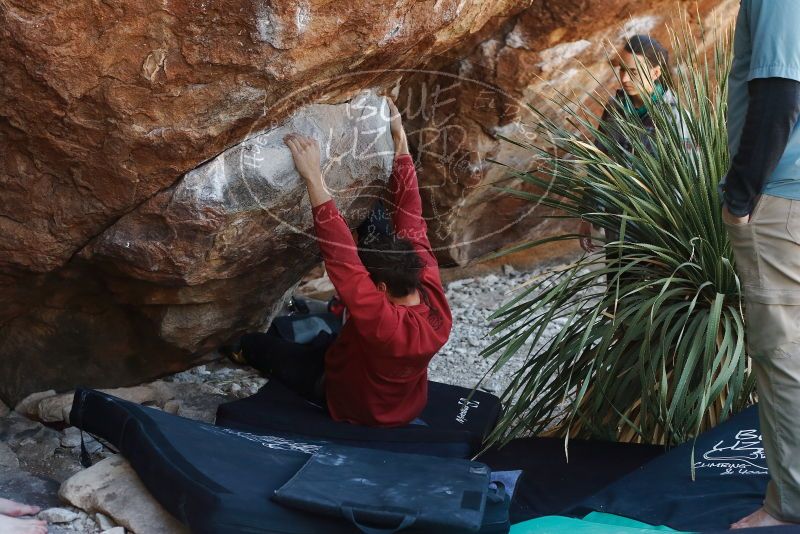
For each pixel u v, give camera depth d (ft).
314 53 9.14
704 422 10.84
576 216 11.40
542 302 10.78
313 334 14.38
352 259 10.43
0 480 9.77
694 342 9.91
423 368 11.23
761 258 8.32
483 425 11.80
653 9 16.37
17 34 8.18
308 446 10.30
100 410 9.88
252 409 11.62
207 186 9.71
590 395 11.09
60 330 11.95
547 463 10.56
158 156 9.32
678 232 10.74
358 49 9.43
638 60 12.10
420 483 8.74
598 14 15.28
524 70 15.52
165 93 8.86
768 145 7.70
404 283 10.84
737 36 8.27
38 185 9.62
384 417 11.26
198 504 8.30
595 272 10.63
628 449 10.72
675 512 9.11
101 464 9.50
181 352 12.60
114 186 9.57
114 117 8.93
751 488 9.32
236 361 14.61
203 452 9.11
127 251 10.14
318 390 11.84
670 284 10.84
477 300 18.76
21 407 12.00
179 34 8.54
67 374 12.34
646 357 10.58
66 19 8.22
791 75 7.48
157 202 9.80
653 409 10.48
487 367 15.55
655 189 10.90
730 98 8.48
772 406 8.54
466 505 8.29
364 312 10.41
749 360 10.71
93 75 8.61
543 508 9.66
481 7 10.76
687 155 11.02
